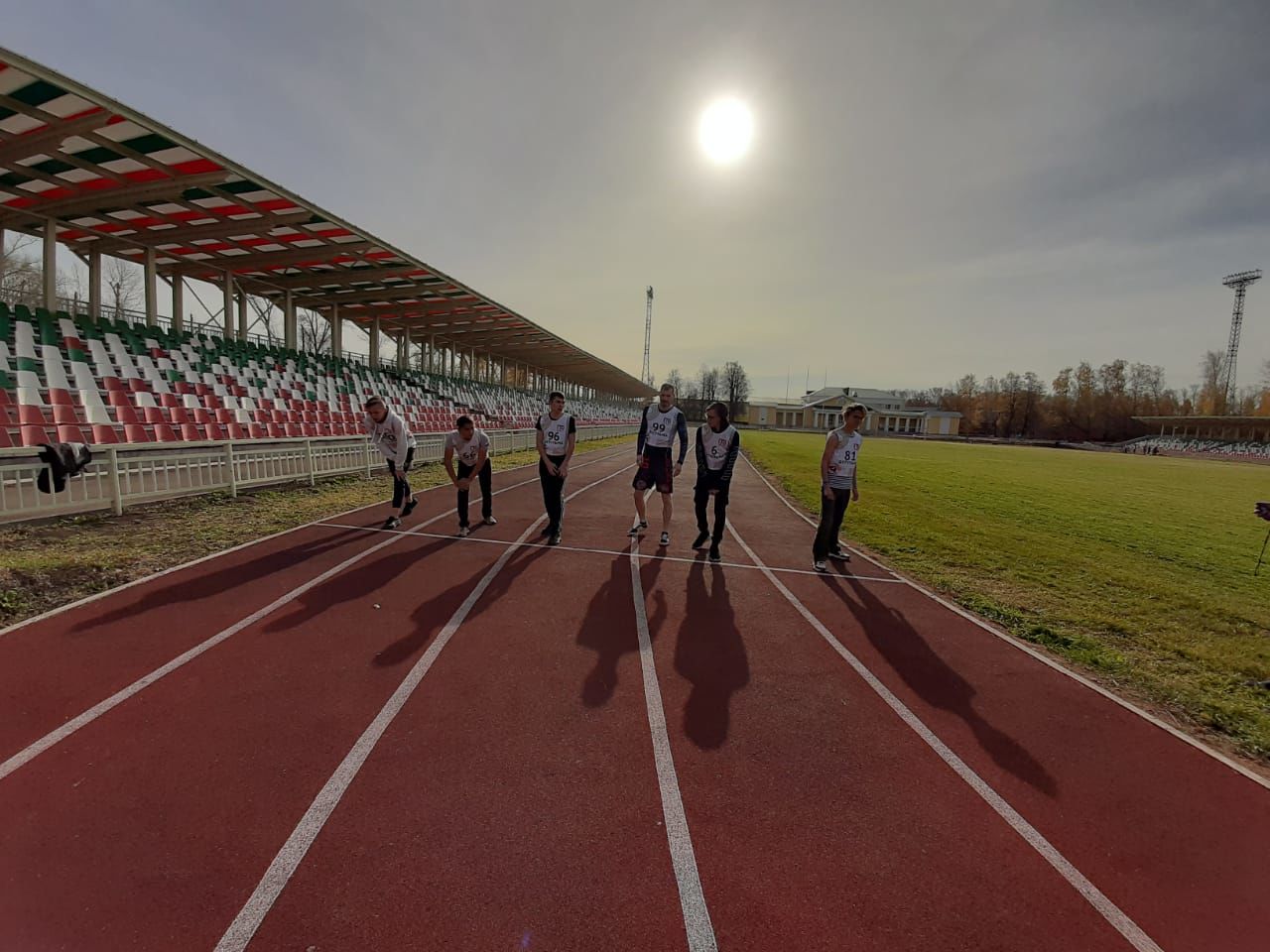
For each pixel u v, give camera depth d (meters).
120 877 2.12
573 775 2.84
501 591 5.52
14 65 7.34
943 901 2.21
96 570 5.25
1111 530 11.55
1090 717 3.71
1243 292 84.56
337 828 2.41
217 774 2.71
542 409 43.62
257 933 1.93
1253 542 10.85
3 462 6.30
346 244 15.56
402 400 24.19
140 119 8.79
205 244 15.16
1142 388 94.81
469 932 1.97
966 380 106.62
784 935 2.02
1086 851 2.52
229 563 5.84
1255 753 3.42
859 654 4.56
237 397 16.23
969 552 8.37
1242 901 2.27
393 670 3.83
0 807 2.42
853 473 7.05
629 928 2.02
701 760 3.04
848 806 2.73
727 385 111.69
